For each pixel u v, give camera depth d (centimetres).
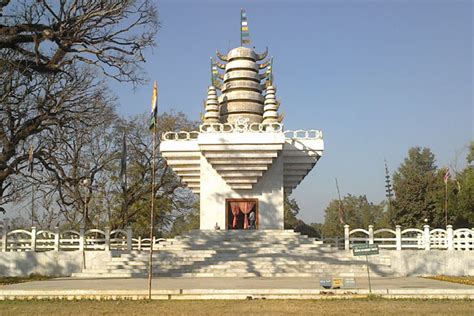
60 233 3127
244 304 1644
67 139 3381
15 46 2775
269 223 3828
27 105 3048
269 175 3888
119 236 5131
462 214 5588
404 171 8550
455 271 3016
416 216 6531
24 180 3641
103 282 2361
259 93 4441
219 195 3859
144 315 1427
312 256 3031
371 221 8756
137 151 5178
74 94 3145
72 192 3462
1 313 1470
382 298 1794
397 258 3011
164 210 5556
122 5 2770
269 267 2841
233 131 3744
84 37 2812
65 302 1720
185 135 4328
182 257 2995
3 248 3048
